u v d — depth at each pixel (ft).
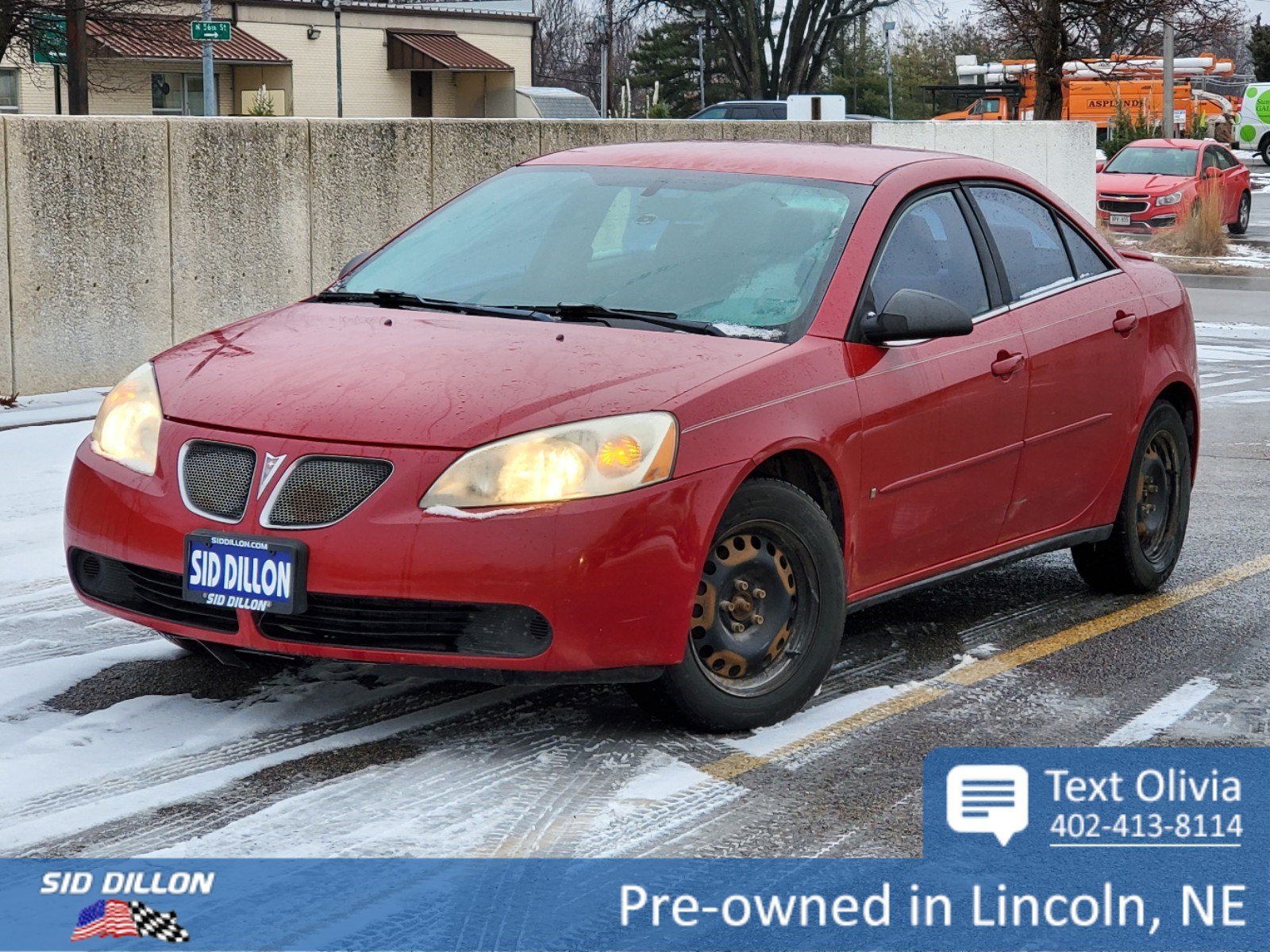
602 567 12.92
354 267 17.63
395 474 12.92
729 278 15.66
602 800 12.79
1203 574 21.20
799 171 17.10
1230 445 31.04
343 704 14.85
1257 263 78.95
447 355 14.26
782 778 13.38
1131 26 94.53
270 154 33.76
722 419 13.74
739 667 14.28
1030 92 155.22
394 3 176.86
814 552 14.47
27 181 30.04
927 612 19.04
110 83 146.51
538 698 15.17
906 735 14.58
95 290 31.24
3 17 84.38
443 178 37.35
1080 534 18.80
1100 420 18.62
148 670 15.74
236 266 33.42
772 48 199.11
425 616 12.94
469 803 12.65
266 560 13.03
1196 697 15.96
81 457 14.55
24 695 14.96
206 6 98.78
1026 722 15.08
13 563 19.83
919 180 17.07
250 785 12.88
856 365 15.19
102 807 12.38
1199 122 131.85
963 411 16.31
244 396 13.92
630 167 17.74
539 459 12.92
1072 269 18.89
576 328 14.94
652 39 278.26
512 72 181.98
